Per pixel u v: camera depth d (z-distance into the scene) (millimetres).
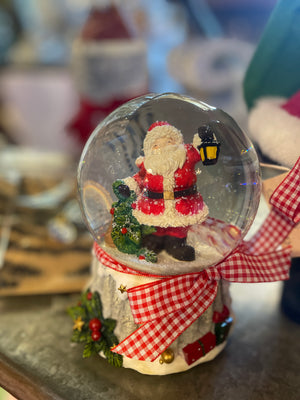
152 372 191
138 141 174
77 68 380
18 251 292
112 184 172
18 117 747
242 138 182
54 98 770
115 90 378
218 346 202
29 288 256
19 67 770
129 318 189
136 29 403
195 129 170
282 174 190
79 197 190
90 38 373
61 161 457
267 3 436
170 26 484
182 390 186
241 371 197
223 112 187
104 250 180
